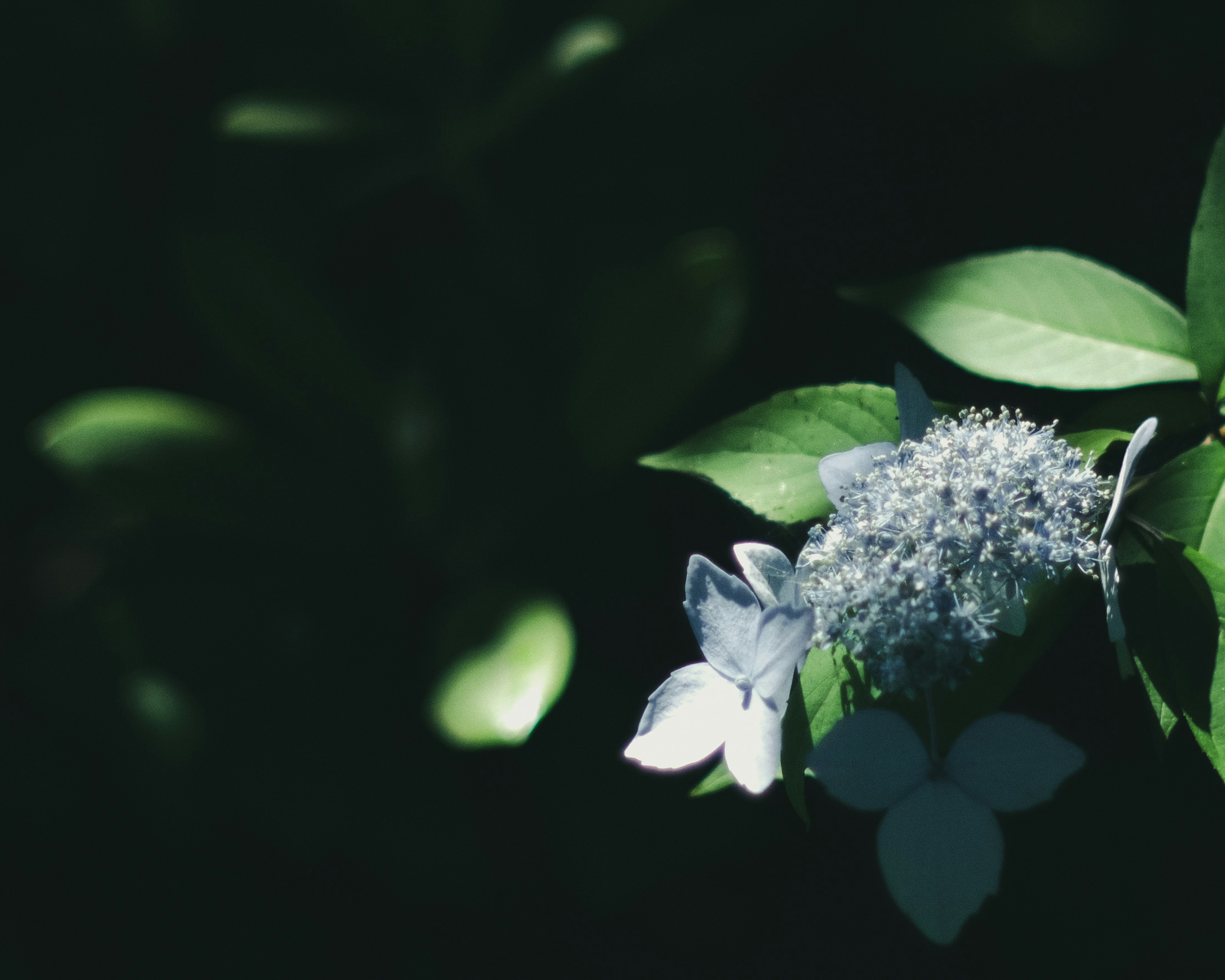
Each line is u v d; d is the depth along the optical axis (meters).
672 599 1.03
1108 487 0.49
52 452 0.92
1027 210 1.08
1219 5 1.06
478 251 1.06
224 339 0.99
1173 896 0.94
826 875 1.07
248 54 1.09
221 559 1.04
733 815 0.93
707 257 0.88
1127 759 0.92
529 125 1.08
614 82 1.08
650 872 0.92
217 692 0.96
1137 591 0.49
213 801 1.01
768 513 0.50
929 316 0.54
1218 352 0.52
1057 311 0.54
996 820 0.46
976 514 0.47
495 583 0.90
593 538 1.02
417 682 1.01
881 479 0.48
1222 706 0.48
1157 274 1.00
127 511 0.94
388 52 1.06
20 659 0.99
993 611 0.48
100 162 1.08
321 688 0.98
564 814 0.94
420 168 1.04
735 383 1.04
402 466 0.98
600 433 0.94
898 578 0.47
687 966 1.07
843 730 0.47
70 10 1.08
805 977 1.03
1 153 1.06
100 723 0.95
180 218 1.06
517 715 0.75
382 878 1.03
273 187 1.07
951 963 1.00
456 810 0.96
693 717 0.47
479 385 1.01
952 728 0.48
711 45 1.07
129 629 0.97
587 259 1.05
